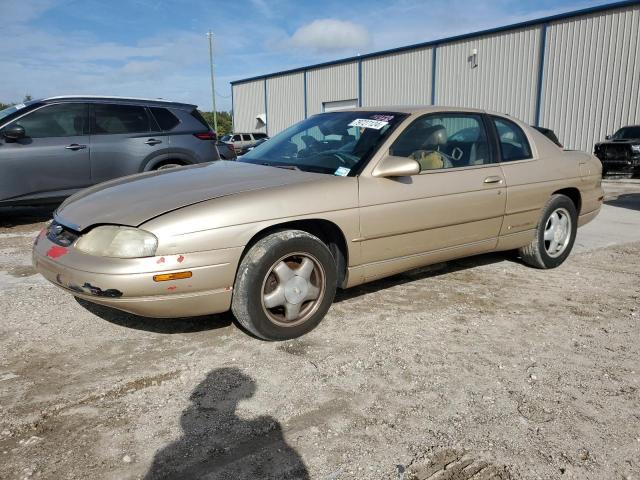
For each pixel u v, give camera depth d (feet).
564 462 7.23
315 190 10.75
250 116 115.85
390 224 11.77
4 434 7.66
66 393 8.81
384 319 12.09
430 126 13.15
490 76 67.92
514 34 64.34
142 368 9.69
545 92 61.87
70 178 21.90
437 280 15.14
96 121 22.50
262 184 10.65
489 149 14.32
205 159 24.89
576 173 16.35
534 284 14.94
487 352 10.50
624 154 47.01
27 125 21.20
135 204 9.94
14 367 9.72
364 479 6.84
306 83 98.73
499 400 8.74
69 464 7.03
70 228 10.07
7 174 20.67
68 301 13.14
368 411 8.37
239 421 8.06
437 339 11.06
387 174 11.50
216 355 10.21
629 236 21.98
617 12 54.39
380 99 84.69
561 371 9.78
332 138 13.17
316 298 11.02
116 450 7.34
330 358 10.11
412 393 8.91
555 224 16.17
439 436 7.75
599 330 11.72
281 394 8.83
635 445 7.63
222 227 9.51
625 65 54.29
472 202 13.30
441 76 74.28
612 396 8.94
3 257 17.67
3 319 11.96
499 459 7.27
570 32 58.65
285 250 10.22
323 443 7.55
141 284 8.99
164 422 8.02
